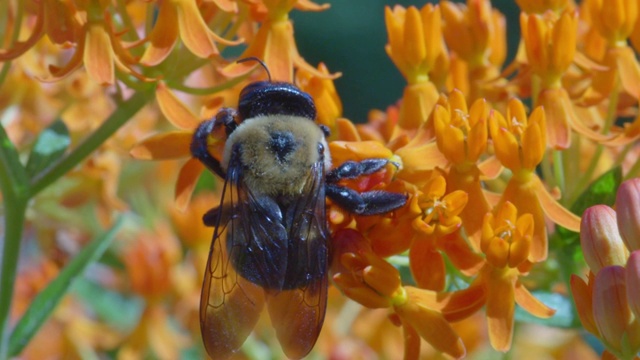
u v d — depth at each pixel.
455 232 0.21
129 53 0.22
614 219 0.21
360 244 0.21
